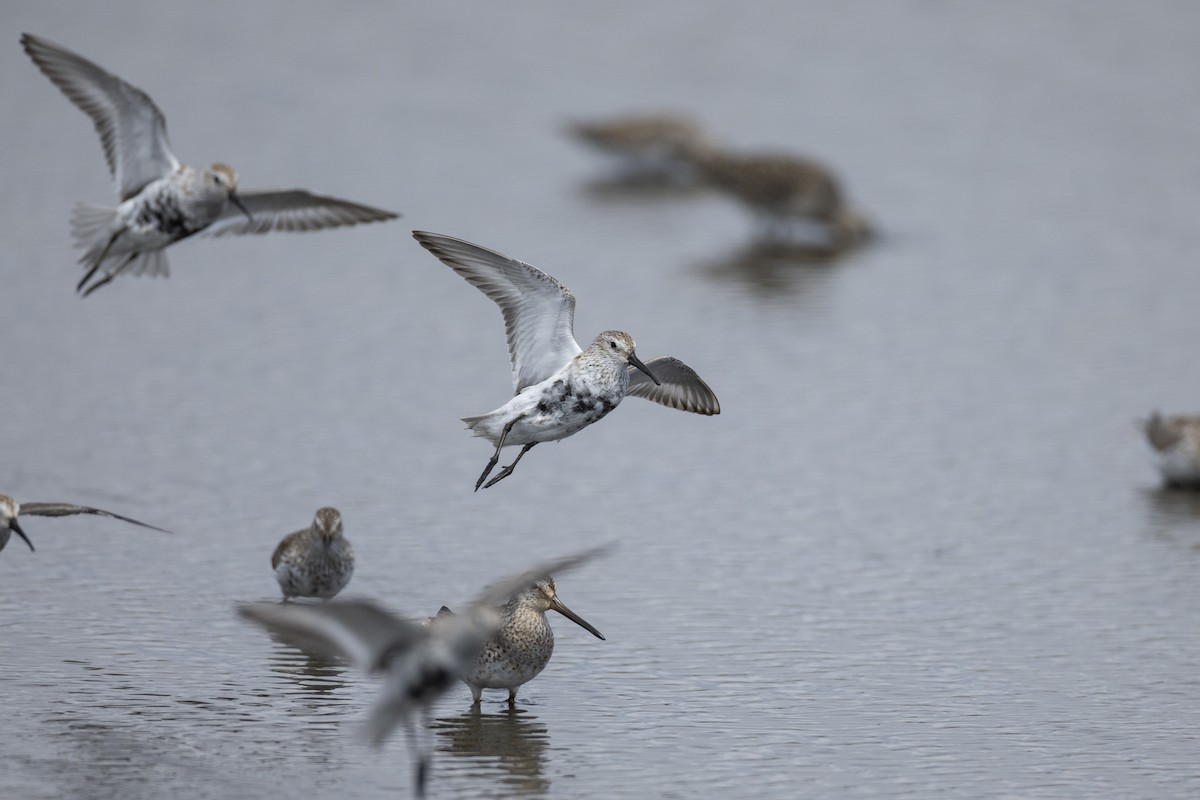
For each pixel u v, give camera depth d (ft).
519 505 57.26
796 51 134.00
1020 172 105.70
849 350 75.72
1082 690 42.24
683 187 108.78
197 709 39.86
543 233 93.04
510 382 69.92
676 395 41.06
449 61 128.36
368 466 60.23
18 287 80.12
